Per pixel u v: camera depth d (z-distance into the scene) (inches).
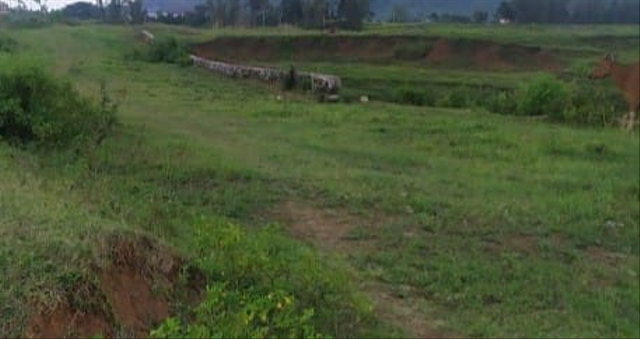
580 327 233.5
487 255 294.0
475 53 1790.1
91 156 379.9
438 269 272.1
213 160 413.4
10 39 883.4
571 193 399.9
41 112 394.6
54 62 761.0
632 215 361.7
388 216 339.0
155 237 215.6
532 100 778.2
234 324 166.6
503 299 250.1
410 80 1301.7
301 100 831.1
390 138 553.0
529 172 453.1
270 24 2743.6
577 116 722.8
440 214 343.9
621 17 2842.0
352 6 2422.5
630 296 264.4
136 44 1754.4
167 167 385.1
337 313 209.5
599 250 314.2
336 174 412.8
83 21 2527.1
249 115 652.7
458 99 935.7
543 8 2780.5
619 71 739.4
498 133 580.7
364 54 1887.3
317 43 1927.9
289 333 175.0
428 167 456.8
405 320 227.9
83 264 169.0
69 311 156.4
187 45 1742.1
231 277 205.0
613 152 524.1
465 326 226.7
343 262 273.4
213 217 289.3
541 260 293.6
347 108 730.8
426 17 3405.5
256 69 1085.8
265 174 398.3
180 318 177.9
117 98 706.8
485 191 394.9
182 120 606.9
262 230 274.1
